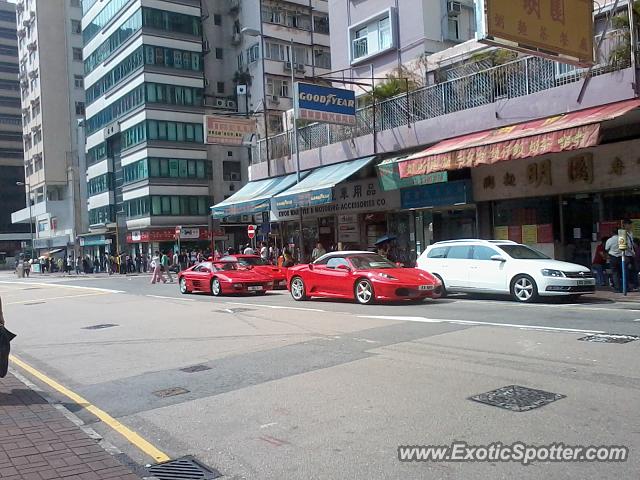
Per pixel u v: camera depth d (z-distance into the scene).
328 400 5.99
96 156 59.78
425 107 19.81
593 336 8.53
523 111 16.55
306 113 20.28
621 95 14.33
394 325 10.44
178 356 8.88
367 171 22.84
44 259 59.69
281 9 51.03
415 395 5.96
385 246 21.59
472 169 19.48
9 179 91.12
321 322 11.34
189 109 50.78
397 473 4.15
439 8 23.59
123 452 4.92
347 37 26.59
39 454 4.71
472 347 8.11
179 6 50.62
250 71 50.91
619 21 14.53
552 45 12.83
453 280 14.94
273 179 26.70
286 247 28.91
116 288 26.66
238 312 13.87
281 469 4.36
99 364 8.71
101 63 57.34
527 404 5.47
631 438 4.56
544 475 4.01
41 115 67.88
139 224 50.47
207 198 51.53
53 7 69.00
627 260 14.73
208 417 5.75
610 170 16.02
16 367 8.81
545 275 13.05
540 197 18.03
